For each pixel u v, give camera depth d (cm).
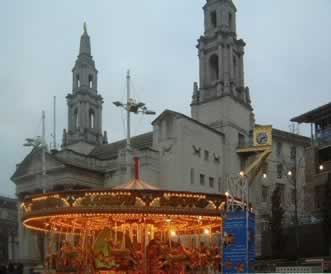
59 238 3881
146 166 7475
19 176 8738
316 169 6297
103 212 2633
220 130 8238
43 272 3756
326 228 5172
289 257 5247
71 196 2672
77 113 10800
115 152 9225
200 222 3136
